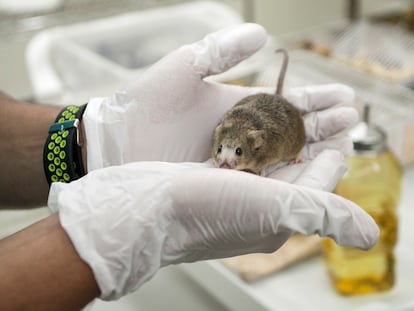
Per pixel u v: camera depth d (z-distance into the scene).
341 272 0.56
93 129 0.50
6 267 0.39
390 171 0.59
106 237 0.40
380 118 0.72
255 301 0.55
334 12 1.36
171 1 1.13
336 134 0.56
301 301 0.56
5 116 0.56
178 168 0.44
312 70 0.83
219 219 0.41
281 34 1.33
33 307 0.38
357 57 0.90
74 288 0.39
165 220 0.42
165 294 0.61
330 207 0.41
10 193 0.56
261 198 0.41
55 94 0.83
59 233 0.40
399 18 1.07
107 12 1.07
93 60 0.84
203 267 0.58
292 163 0.54
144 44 0.97
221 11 0.96
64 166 0.49
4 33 1.01
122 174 0.44
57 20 1.03
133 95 0.50
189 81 0.51
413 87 0.79
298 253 0.60
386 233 0.56
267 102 0.53
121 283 0.41
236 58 0.50
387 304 0.55
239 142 0.52
